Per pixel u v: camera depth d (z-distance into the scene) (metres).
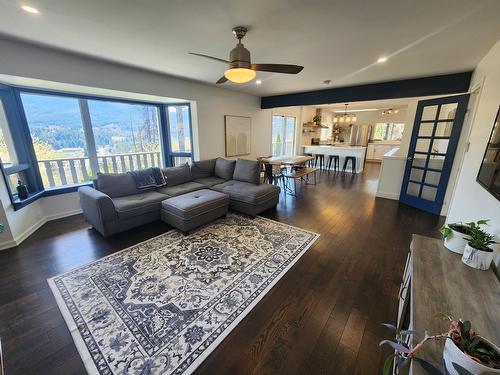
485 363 0.67
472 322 0.95
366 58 2.89
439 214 3.75
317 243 2.82
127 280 2.12
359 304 1.85
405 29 2.08
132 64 3.22
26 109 3.26
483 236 1.35
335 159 7.77
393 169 4.53
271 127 6.84
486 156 1.79
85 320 1.68
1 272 2.23
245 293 1.96
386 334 1.59
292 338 1.56
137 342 1.51
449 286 1.17
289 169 6.69
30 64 2.55
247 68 2.14
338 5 1.70
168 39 2.35
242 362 1.40
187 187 3.90
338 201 4.49
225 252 2.59
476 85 2.94
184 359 1.41
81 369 1.35
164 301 1.86
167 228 3.23
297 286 2.06
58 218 3.56
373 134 10.37
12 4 1.68
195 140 4.75
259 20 1.94
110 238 2.92
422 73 3.59
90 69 3.01
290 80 4.12
